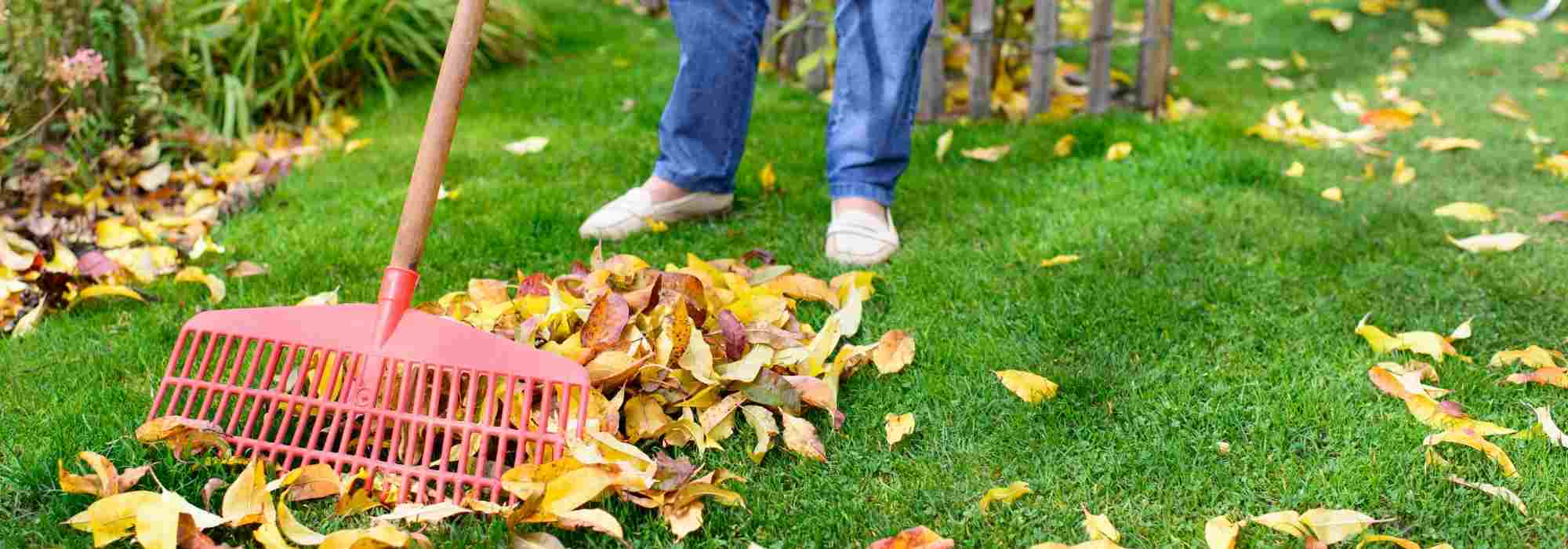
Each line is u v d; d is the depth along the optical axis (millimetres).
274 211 2844
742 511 1593
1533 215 2762
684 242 2596
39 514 1566
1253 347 2064
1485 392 1902
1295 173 3035
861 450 1758
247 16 3785
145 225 2648
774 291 2180
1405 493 1610
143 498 1488
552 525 1527
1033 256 2490
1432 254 2490
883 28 2383
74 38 2918
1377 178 3064
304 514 1563
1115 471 1686
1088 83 3672
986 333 2117
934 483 1670
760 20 2535
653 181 2676
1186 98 3930
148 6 3168
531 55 4418
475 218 2742
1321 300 2244
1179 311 2193
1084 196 2883
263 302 2281
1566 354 2033
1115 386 1924
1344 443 1751
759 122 3600
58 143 2902
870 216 2494
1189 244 2541
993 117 3734
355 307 1690
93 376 1957
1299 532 1516
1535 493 1610
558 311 1892
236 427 1795
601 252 2480
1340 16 4984
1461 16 5129
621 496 1570
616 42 4770
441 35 4258
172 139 3217
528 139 3383
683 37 2494
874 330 2158
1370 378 1920
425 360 1629
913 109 2510
